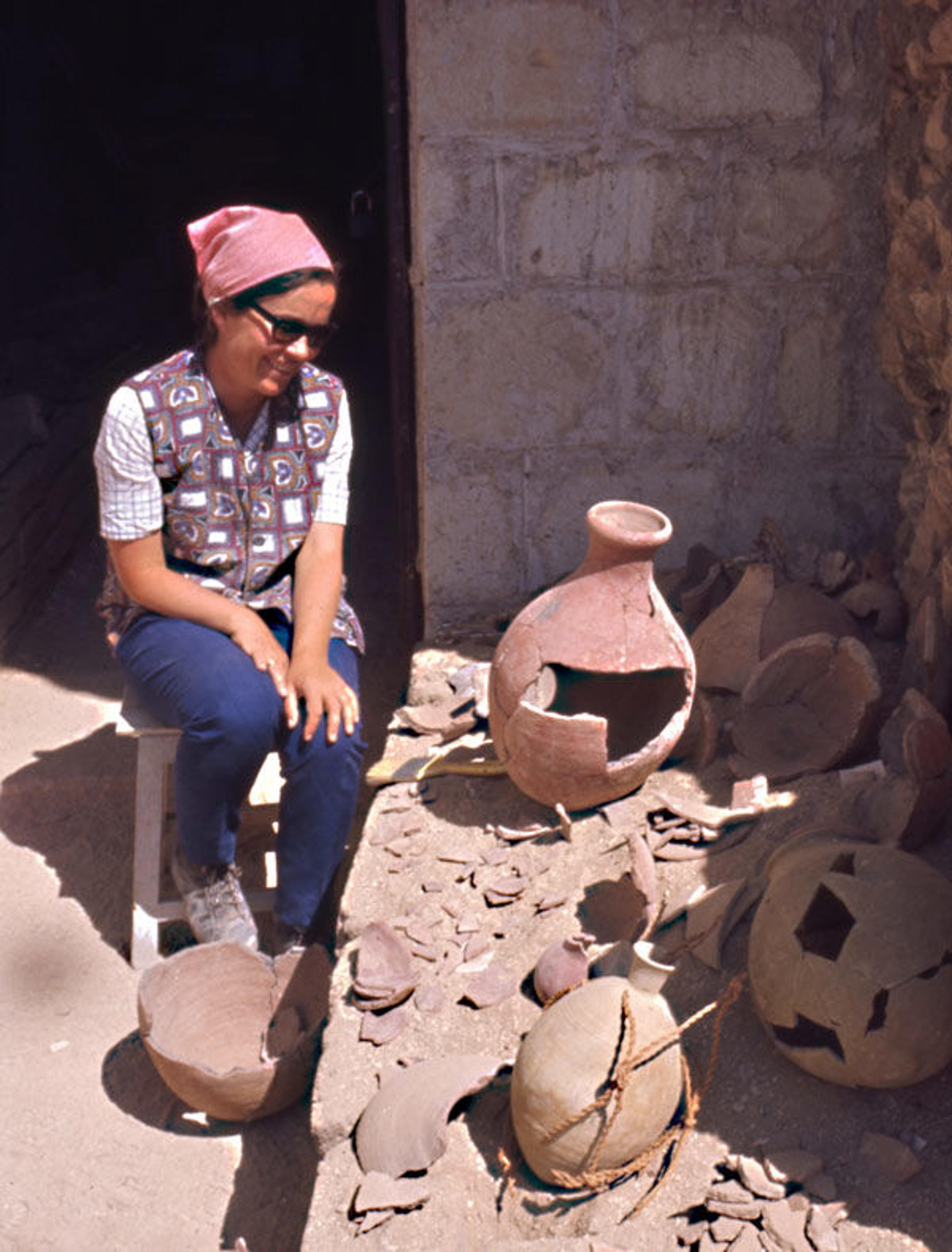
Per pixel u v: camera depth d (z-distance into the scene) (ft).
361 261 29.27
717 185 12.84
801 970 7.81
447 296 13.14
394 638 17.01
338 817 10.41
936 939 7.70
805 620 11.75
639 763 10.12
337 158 31.89
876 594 12.18
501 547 13.98
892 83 12.14
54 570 19.16
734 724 10.92
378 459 22.93
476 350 13.32
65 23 30.32
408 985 9.07
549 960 8.96
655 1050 7.61
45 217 28.73
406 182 13.44
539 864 10.14
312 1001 9.96
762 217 12.92
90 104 30.09
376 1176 7.77
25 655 17.13
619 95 12.59
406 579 14.82
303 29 31.71
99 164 30.53
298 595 10.64
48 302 27.53
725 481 13.79
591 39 12.42
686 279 13.14
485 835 10.60
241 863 12.43
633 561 9.96
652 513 10.10
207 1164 9.38
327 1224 7.66
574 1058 7.57
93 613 18.42
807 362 13.32
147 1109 9.89
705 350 13.37
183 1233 8.84
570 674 11.00
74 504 20.43
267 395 10.00
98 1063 10.33
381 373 26.86
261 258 9.39
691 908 9.27
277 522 10.55
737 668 11.70
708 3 12.34
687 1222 7.46
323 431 10.57
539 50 12.43
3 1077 10.16
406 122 13.24
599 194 12.87
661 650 10.13
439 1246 7.47
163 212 31.04
